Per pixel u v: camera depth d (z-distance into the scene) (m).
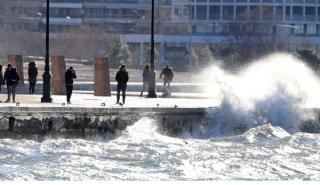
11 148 85.44
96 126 98.62
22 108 95.81
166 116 102.44
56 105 104.12
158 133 101.56
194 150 89.81
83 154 84.56
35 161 79.25
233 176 74.06
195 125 104.19
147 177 72.00
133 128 100.38
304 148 93.88
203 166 78.94
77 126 97.75
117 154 85.06
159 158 82.94
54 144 90.00
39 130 95.94
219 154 87.00
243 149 91.81
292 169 78.94
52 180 68.88
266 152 89.75
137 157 83.38
